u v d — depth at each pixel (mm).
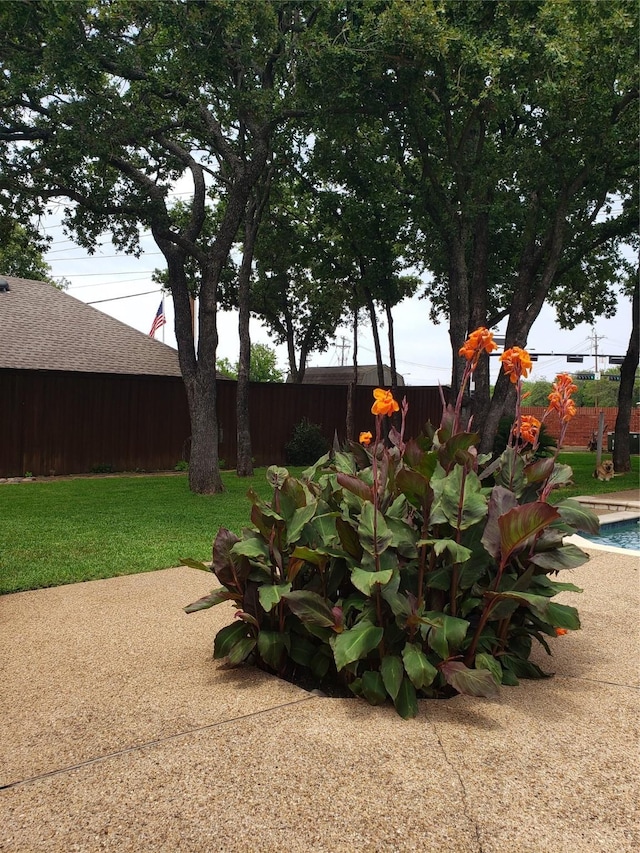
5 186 11047
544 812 2076
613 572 5902
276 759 2375
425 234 17750
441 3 11125
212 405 12172
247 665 3445
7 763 2361
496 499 3119
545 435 14742
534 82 11672
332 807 2076
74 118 10539
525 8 11117
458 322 13289
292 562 3217
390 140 13992
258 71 12625
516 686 3168
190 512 9453
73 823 1990
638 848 1908
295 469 17547
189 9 10789
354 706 2891
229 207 12344
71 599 4828
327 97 11742
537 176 12672
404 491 3072
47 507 9906
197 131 12570
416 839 1931
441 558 3221
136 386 16656
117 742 2518
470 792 2178
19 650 3672
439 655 2867
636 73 11922
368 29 11086
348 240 18344
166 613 4457
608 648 3809
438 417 22484
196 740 2527
